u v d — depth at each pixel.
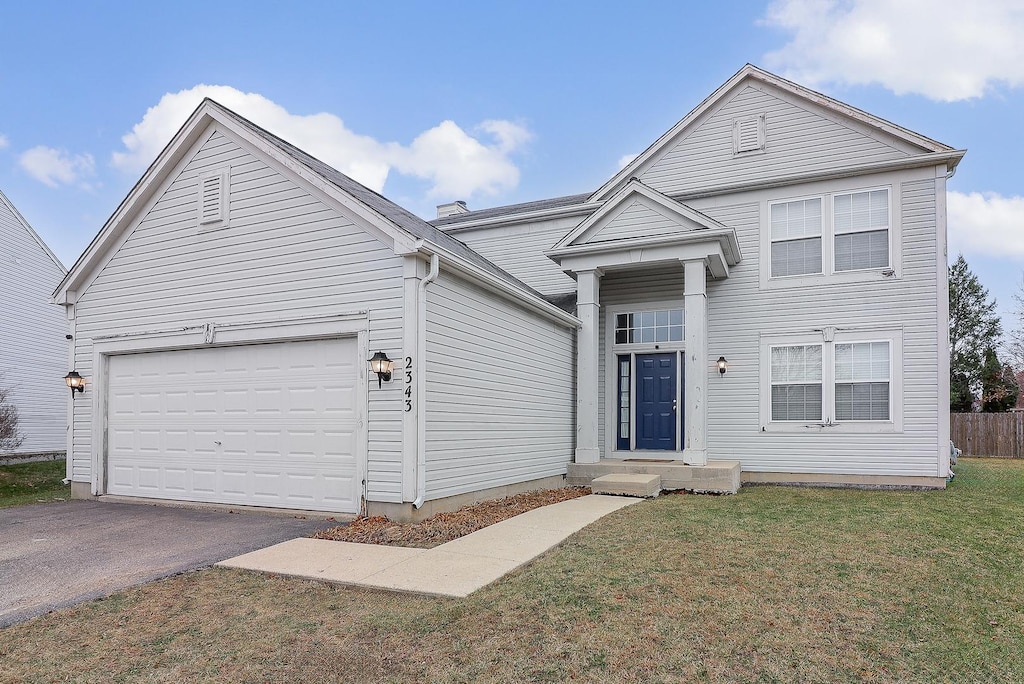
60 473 15.01
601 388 12.91
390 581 4.96
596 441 11.42
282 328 8.34
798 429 11.50
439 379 7.79
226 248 8.90
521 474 9.95
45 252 19.28
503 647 3.71
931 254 10.84
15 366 18.08
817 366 11.47
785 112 12.03
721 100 12.52
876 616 4.20
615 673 3.38
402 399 7.38
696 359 10.71
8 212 18.08
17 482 13.24
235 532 6.96
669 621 4.09
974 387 33.78
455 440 8.12
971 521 7.46
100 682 3.33
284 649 3.73
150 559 5.80
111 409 9.94
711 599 4.52
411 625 4.07
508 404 9.59
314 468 8.05
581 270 11.75
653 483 9.89
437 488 7.69
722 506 8.63
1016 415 19.98
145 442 9.52
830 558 5.67
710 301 12.26
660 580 4.97
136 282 9.68
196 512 8.34
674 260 11.05
